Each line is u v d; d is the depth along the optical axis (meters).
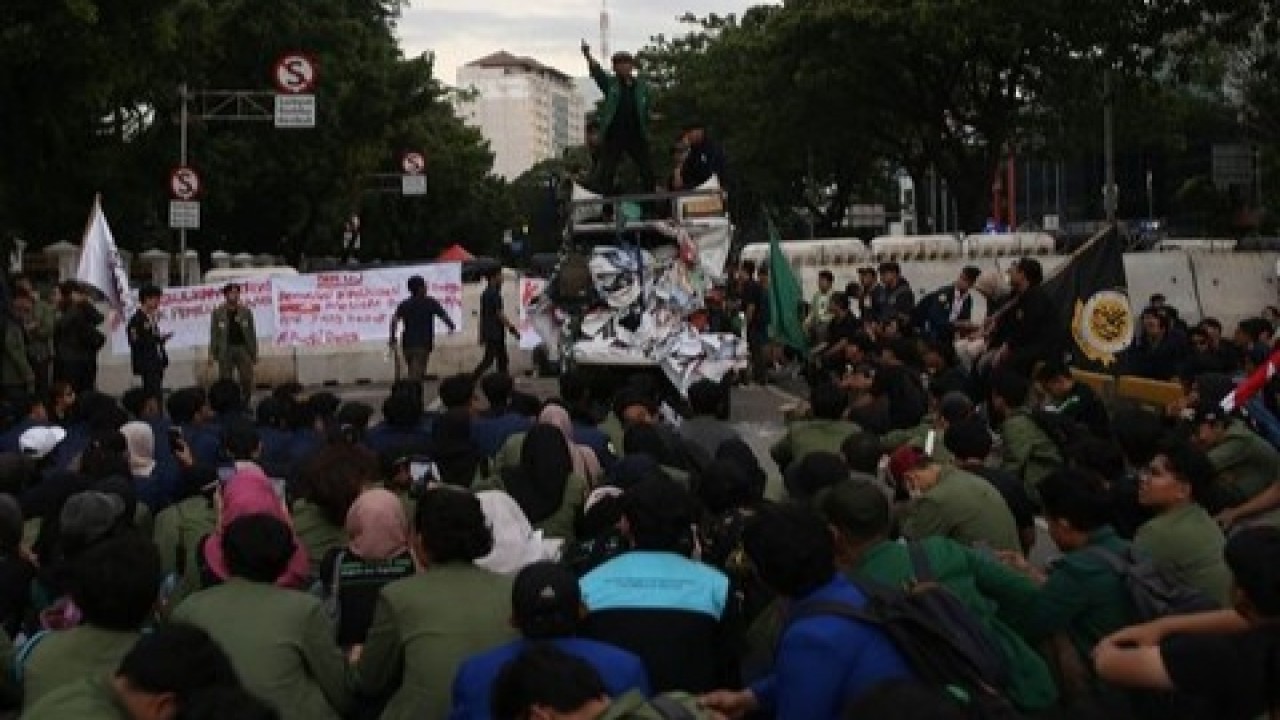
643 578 5.62
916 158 55.84
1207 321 17.73
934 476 7.03
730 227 23.38
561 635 4.99
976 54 45.94
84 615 5.30
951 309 21.56
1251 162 52.56
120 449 9.19
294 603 5.55
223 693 3.59
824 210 74.31
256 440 9.31
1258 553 4.27
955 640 4.65
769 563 4.89
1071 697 5.56
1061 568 5.65
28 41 25.03
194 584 6.60
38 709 4.28
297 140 50.62
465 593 5.55
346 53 51.53
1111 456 7.27
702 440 9.91
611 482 7.41
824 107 49.75
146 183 42.16
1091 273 17.20
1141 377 17.30
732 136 63.34
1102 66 33.16
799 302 23.86
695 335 20.62
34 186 30.34
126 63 27.92
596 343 20.88
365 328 29.56
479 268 38.69
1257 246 47.28
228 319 23.47
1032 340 13.77
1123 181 87.50
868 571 5.52
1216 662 4.21
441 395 11.14
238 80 49.28
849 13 45.47
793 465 8.04
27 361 19.53
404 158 65.94
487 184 99.81
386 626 5.54
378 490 6.55
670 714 4.37
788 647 4.69
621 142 25.09
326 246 72.12
